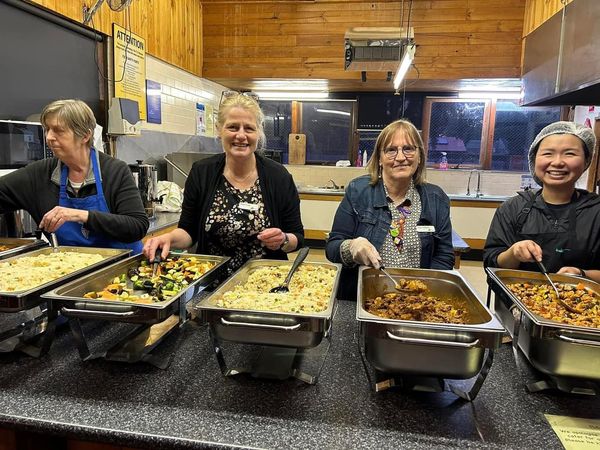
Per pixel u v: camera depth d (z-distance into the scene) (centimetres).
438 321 104
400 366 90
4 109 243
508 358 115
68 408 89
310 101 631
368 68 412
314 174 623
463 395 96
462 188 603
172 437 81
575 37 270
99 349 114
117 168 174
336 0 474
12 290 110
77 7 293
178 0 438
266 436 82
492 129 598
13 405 90
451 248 171
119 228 159
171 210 344
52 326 109
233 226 165
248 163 166
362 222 170
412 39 375
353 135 630
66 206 169
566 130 145
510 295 110
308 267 143
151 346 112
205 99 518
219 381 101
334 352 117
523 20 455
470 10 461
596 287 121
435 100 601
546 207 154
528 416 90
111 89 332
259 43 495
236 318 94
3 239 164
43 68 271
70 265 135
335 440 82
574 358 89
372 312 110
